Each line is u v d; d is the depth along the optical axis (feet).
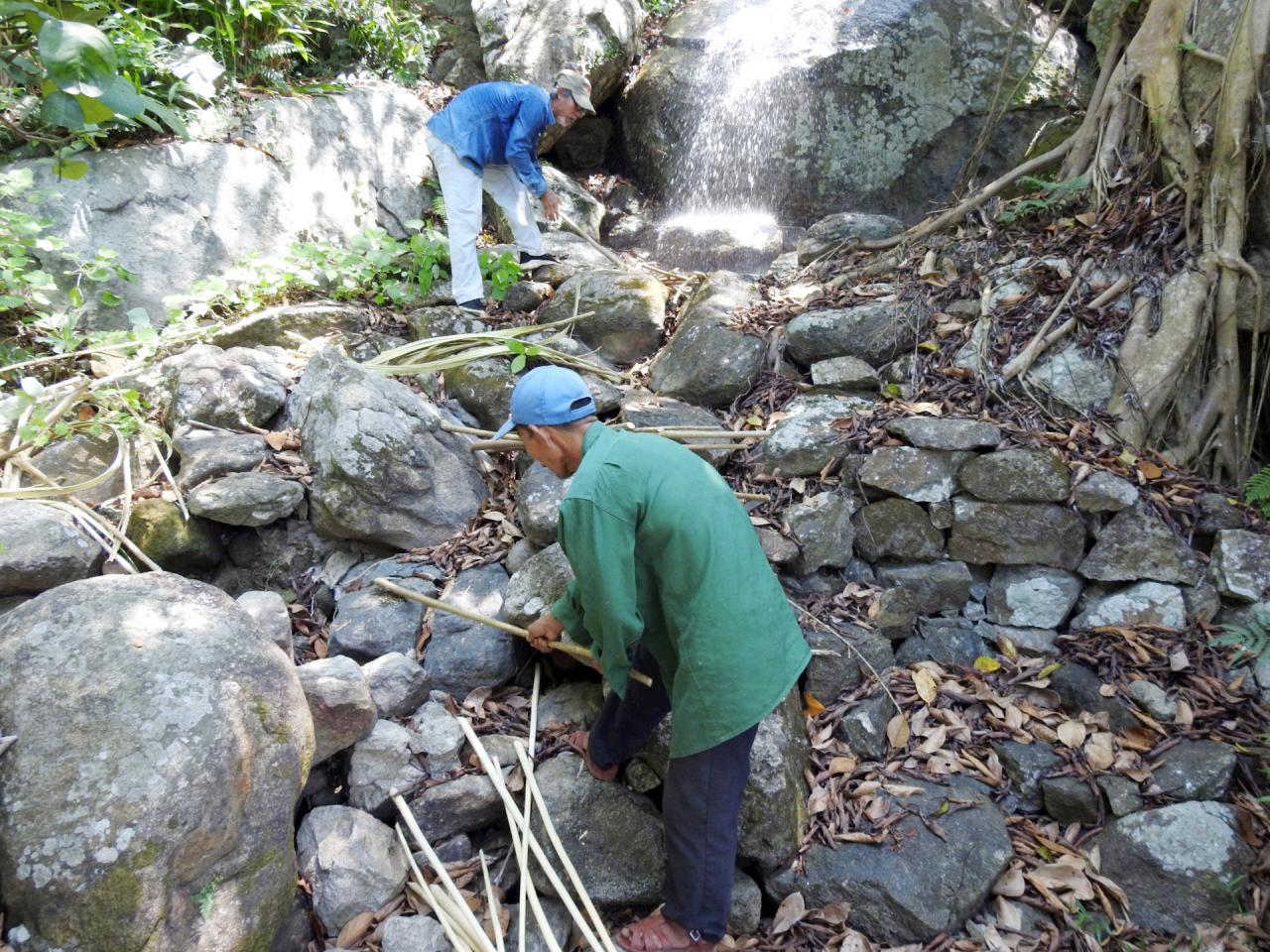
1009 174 14.07
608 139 20.07
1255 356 11.25
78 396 10.84
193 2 15.38
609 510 6.68
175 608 7.14
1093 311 11.80
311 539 10.85
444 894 7.86
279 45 15.55
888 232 14.83
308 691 8.03
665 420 11.50
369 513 10.49
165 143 13.69
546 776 8.64
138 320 12.15
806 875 8.20
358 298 14.64
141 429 11.00
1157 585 9.98
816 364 12.13
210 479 10.69
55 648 6.66
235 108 14.65
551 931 7.59
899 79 17.49
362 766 8.40
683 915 7.27
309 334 13.33
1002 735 9.29
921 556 10.50
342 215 15.80
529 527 10.28
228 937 6.37
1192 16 12.59
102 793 6.04
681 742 7.02
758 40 18.24
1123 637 9.77
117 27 13.16
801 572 10.26
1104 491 10.16
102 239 12.85
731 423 11.90
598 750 8.41
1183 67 12.52
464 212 13.87
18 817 5.98
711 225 17.44
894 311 12.42
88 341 12.46
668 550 6.81
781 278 14.42
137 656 6.65
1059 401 11.30
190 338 12.74
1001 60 17.43
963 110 17.47
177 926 6.09
